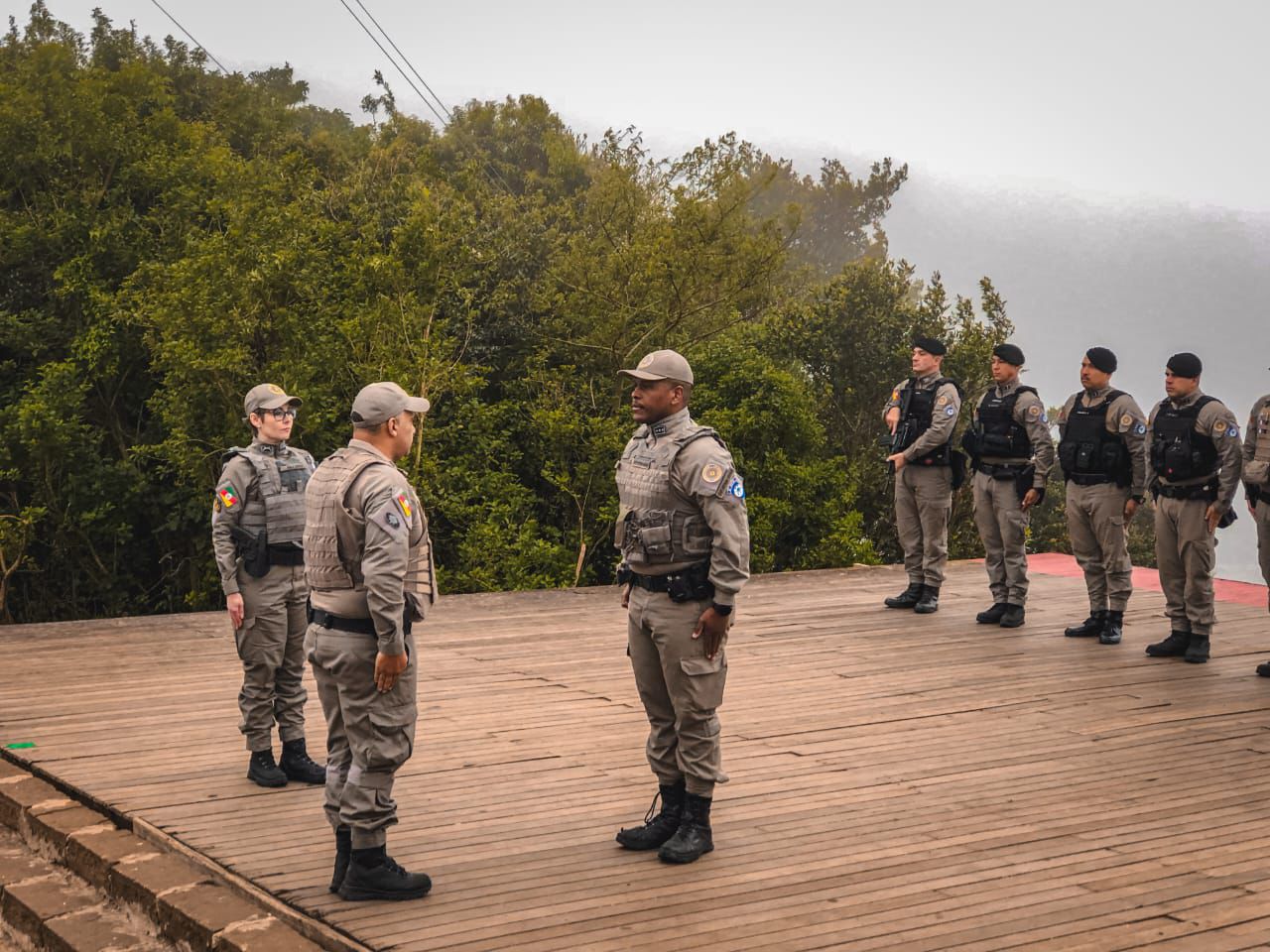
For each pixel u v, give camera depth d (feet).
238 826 13.82
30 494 61.72
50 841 14.28
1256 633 25.91
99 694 20.40
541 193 74.49
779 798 14.83
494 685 21.07
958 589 31.60
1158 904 11.46
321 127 103.86
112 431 62.23
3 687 20.90
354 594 11.59
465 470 55.98
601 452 57.36
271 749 15.69
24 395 60.23
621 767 16.21
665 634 12.68
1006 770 16.11
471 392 59.16
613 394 62.64
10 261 62.28
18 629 26.43
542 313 65.31
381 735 11.55
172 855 13.20
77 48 88.43
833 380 70.95
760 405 60.64
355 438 12.00
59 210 62.08
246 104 86.53
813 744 17.33
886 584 32.60
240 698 15.43
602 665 22.75
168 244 61.72
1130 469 24.06
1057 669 22.27
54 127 63.46
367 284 53.83
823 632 25.82
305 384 50.75
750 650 23.95
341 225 57.36
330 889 11.89
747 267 63.41
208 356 50.16
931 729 18.19
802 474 60.13
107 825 14.24
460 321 62.28
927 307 71.77
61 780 15.60
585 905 11.45
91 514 57.21
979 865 12.54
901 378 71.20
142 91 70.38
